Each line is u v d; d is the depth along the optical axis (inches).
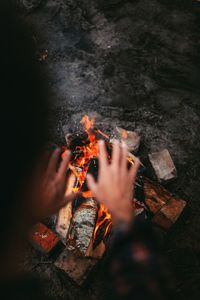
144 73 110.0
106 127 100.3
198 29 118.6
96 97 105.3
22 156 15.3
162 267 20.9
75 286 78.7
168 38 116.3
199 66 111.9
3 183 15.4
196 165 95.9
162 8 121.3
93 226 78.9
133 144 93.7
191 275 79.4
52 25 117.3
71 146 89.9
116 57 112.4
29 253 81.4
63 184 28.3
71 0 121.3
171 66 111.3
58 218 82.3
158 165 89.3
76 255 77.8
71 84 107.2
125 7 121.2
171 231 85.8
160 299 19.3
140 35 116.6
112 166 27.9
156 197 84.3
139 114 103.0
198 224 87.5
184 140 99.7
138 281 19.7
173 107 104.8
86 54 112.7
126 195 26.3
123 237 22.3
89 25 118.0
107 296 77.4
